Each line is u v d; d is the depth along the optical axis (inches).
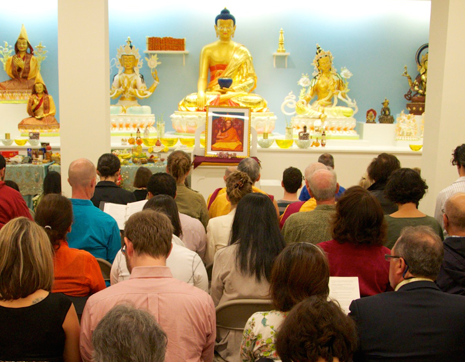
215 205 166.2
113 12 362.0
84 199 127.2
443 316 72.2
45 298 75.3
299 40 370.0
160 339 52.3
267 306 96.9
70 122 225.6
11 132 343.9
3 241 73.0
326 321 53.6
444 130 218.2
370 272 97.3
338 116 348.5
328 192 120.3
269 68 372.5
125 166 273.4
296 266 73.5
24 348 73.5
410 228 82.2
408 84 377.4
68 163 228.5
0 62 356.2
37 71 342.0
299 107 348.8
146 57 365.7
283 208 174.1
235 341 99.9
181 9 363.9
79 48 221.3
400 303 74.3
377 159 158.7
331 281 94.3
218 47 353.1
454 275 97.1
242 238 100.9
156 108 375.6
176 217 114.3
